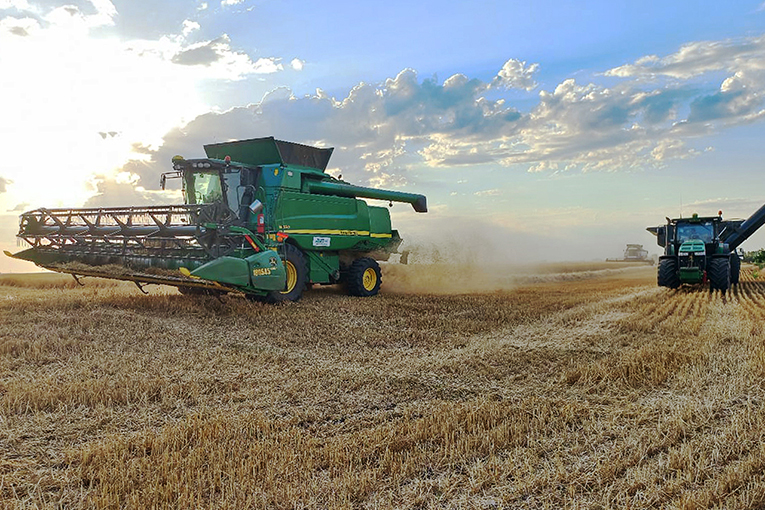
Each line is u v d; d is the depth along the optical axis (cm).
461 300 1479
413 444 482
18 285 1631
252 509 368
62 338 852
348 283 1484
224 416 555
